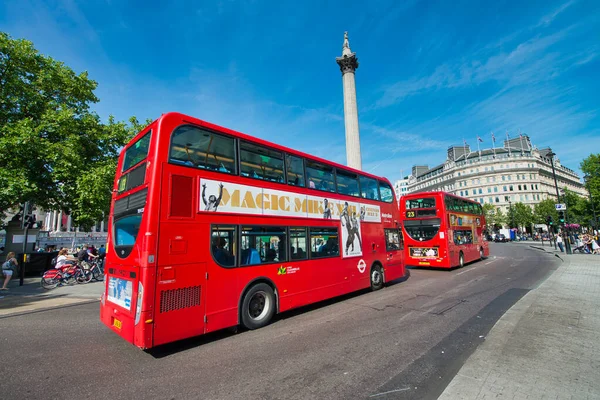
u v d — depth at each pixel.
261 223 7.11
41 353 5.61
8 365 5.06
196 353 5.49
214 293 5.98
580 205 51.47
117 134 19.66
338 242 9.45
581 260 19.02
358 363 4.89
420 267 19.03
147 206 5.27
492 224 84.44
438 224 16.39
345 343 5.82
